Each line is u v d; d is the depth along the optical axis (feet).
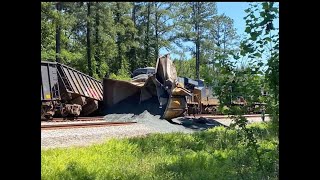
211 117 80.79
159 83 68.44
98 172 21.84
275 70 14.51
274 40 14.15
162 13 119.34
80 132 43.70
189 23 124.06
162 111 67.77
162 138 41.42
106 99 75.05
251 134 17.88
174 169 23.79
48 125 46.65
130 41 142.20
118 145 33.96
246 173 20.02
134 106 70.13
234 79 16.66
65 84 70.13
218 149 33.50
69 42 134.72
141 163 26.16
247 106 16.88
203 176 21.06
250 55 14.71
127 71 150.41
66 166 22.77
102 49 131.13
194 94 91.66
